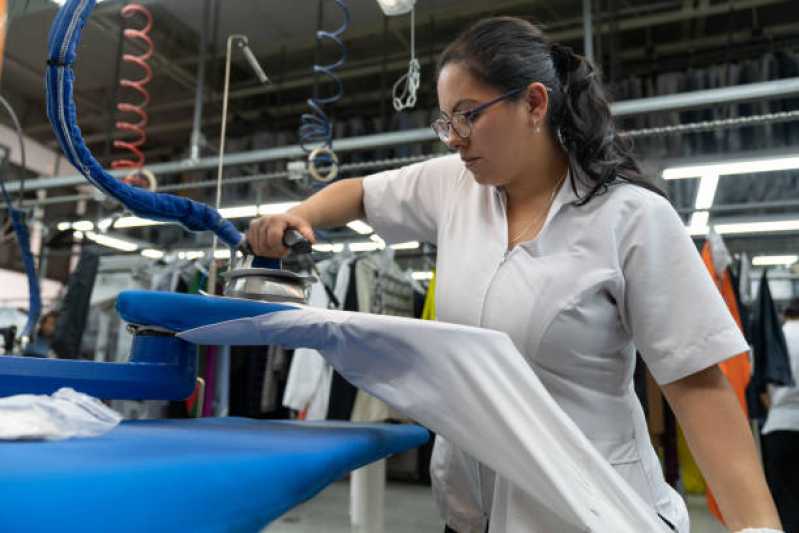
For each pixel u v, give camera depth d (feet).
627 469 2.23
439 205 2.84
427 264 13.46
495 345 1.66
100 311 11.05
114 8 8.09
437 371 1.74
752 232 10.32
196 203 2.42
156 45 10.98
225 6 9.86
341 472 1.52
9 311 9.68
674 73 10.87
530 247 2.30
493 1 9.89
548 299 2.19
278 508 1.16
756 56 11.01
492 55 2.19
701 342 1.97
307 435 1.76
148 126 13.91
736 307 7.79
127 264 13.44
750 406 8.15
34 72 12.85
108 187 2.07
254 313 2.00
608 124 2.38
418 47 11.30
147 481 0.90
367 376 1.97
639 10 10.31
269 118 13.50
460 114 2.23
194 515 0.94
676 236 2.15
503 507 2.06
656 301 2.09
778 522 1.70
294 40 11.09
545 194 2.48
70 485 0.82
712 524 9.80
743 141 10.02
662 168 7.41
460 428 1.71
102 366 1.99
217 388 8.39
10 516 0.72
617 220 2.20
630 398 2.38
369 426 2.44
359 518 3.36
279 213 2.45
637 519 1.57
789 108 9.77
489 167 2.29
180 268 9.61
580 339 2.19
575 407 2.25
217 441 1.46
